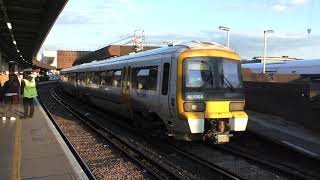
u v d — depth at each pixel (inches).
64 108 1084.5
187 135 486.3
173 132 500.7
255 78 1031.6
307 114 569.3
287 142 485.1
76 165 363.3
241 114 503.2
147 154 481.1
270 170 413.1
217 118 488.7
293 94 606.9
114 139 587.5
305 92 578.9
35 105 992.9
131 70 638.5
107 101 804.0
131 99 629.9
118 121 770.2
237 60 513.7
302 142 486.0
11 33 1169.4
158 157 467.8
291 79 1091.3
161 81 519.8
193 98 478.6
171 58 500.7
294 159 458.0
